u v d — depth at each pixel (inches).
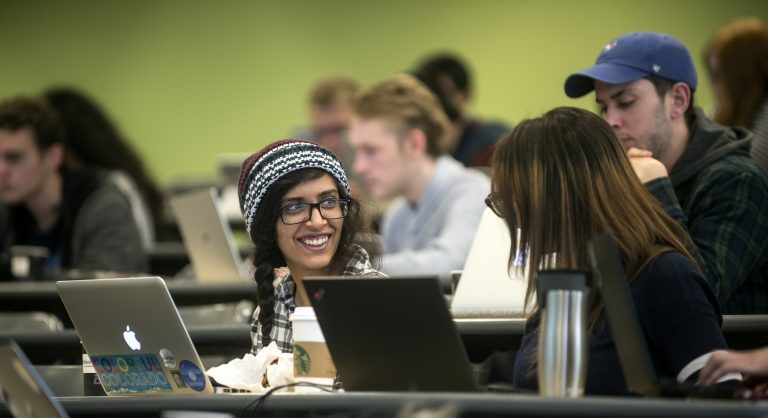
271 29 874.8
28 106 469.7
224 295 372.8
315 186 264.4
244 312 345.4
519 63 823.1
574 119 232.7
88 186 470.6
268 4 875.4
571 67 815.1
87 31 899.4
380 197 448.1
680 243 228.5
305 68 869.2
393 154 445.4
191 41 886.4
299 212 263.3
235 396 213.3
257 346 270.7
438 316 205.0
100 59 896.9
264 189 264.8
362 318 212.4
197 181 631.2
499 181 232.8
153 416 218.8
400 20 849.5
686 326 217.2
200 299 375.6
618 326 203.0
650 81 296.5
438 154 450.0
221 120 880.9
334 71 864.3
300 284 268.7
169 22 889.5
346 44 861.8
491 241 286.7
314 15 867.4
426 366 209.8
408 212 452.4
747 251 287.7
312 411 204.2
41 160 467.2
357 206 272.2
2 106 469.1
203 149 883.4
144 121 889.5
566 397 186.9
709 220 290.8
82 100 547.5
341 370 218.7
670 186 268.8
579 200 227.0
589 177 227.6
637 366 201.3
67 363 335.3
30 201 470.9
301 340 225.8
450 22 837.2
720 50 396.2
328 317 215.8
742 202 291.1
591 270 212.4
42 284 388.8
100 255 457.1
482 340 276.7
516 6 823.1
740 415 174.9
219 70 882.8
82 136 539.5
